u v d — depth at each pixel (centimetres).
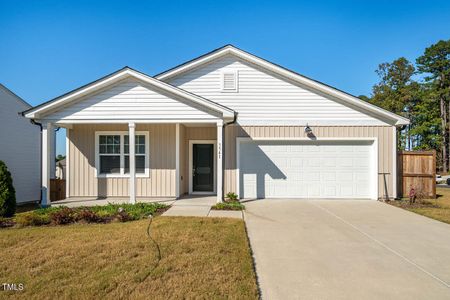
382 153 1125
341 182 1133
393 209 928
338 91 1118
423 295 371
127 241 548
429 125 3722
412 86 3809
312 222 746
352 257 502
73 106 980
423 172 1170
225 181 1127
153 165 1161
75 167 1163
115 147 1170
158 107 979
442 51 3725
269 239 598
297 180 1135
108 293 353
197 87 1151
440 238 615
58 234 600
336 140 1132
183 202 1027
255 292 360
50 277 396
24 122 1312
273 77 1145
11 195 842
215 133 1228
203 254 483
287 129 1137
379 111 1118
